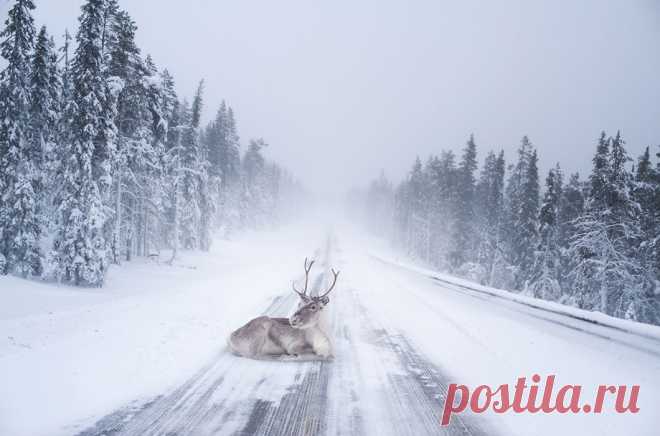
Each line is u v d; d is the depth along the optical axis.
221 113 47.59
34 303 11.29
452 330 8.52
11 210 16.25
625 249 23.06
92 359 5.59
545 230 29.77
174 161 29.00
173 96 26.44
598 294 23.52
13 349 5.78
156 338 6.86
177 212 27.62
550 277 29.56
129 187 23.62
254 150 64.69
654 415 4.44
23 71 16.81
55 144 18.53
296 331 6.12
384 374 5.59
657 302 22.70
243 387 4.90
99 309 9.22
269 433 3.74
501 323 9.41
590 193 24.25
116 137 17.41
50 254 15.55
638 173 25.84
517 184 41.19
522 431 4.01
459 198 45.12
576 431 4.04
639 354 6.85
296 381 5.17
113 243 20.77
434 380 5.42
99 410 4.14
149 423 3.89
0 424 3.74
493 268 40.59
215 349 6.50
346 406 4.44
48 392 4.46
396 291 14.99
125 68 19.39
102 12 16.39
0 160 16.27
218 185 43.91
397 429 3.94
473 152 45.53
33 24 17.11
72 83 16.75
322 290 14.35
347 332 8.19
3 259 16.03
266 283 15.70
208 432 3.73
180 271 23.17
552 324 9.50
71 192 15.85
